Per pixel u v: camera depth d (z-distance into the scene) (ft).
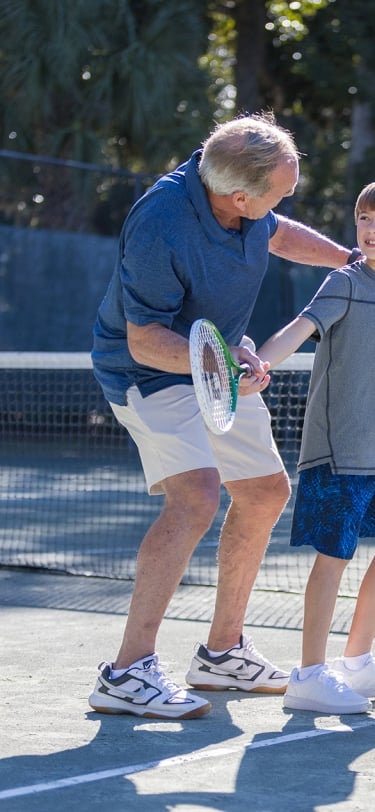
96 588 32.58
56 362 37.19
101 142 90.94
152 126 92.94
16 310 82.28
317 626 20.01
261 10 114.83
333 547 19.81
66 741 17.66
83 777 15.90
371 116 106.22
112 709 19.29
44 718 18.99
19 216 81.92
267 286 86.07
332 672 19.95
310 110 132.57
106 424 64.54
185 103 95.30
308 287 87.51
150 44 92.43
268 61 127.75
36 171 81.92
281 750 17.33
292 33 126.41
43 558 38.22
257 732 18.38
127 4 91.66
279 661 23.57
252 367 18.97
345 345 19.90
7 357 37.35
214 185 18.67
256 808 14.74
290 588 32.96
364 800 15.11
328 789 15.53
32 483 56.08
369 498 20.25
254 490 20.90
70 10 88.74
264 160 18.43
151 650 19.47
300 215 92.38
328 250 21.98
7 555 38.91
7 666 22.79
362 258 21.06
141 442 20.02
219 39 127.65
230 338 20.31
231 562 21.27
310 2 124.98
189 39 94.02
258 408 20.83
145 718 19.17
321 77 115.14
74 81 90.68
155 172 94.38
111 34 92.07
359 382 19.89
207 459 19.40
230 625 21.47
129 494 54.13
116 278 19.84
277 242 21.90
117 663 19.51
